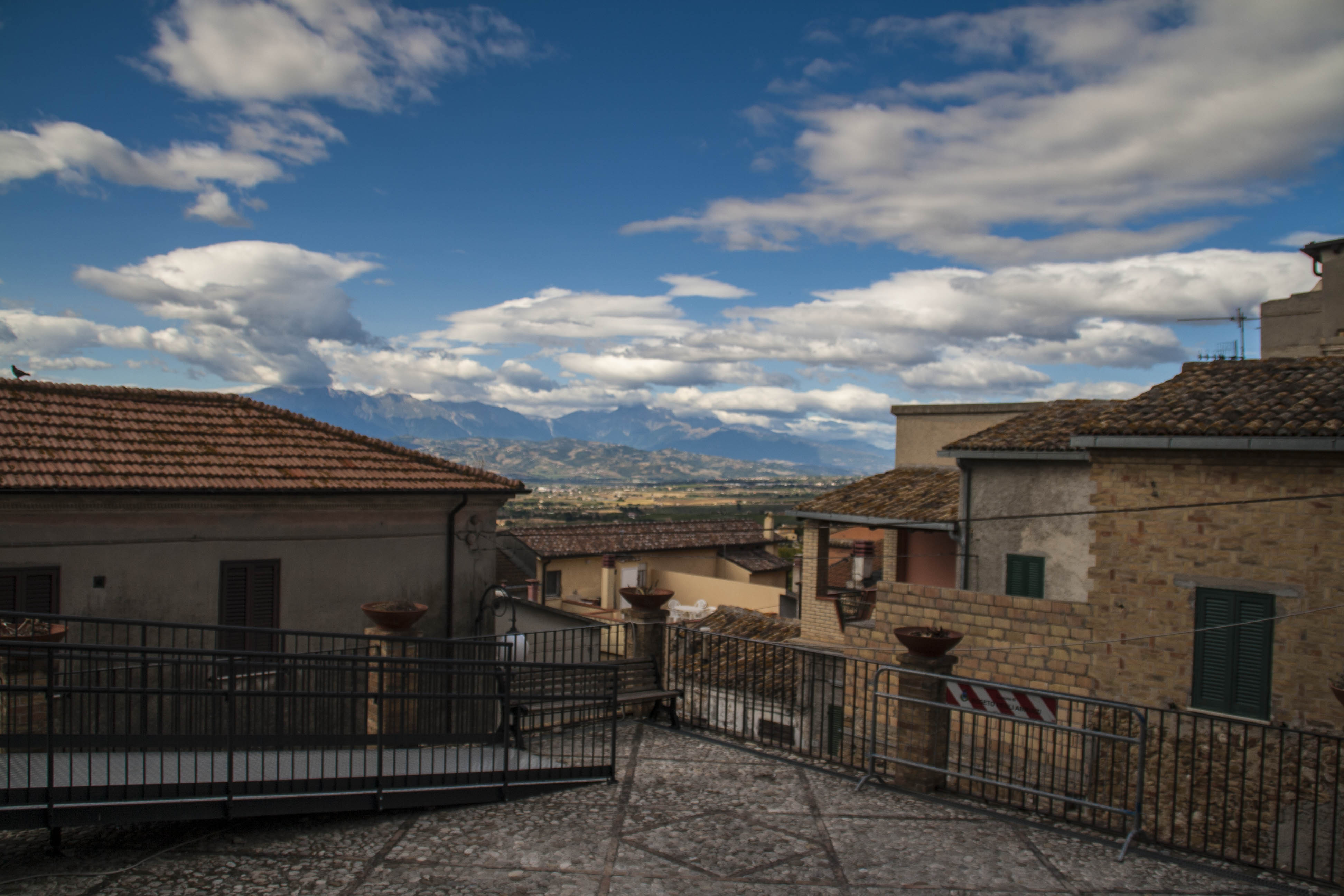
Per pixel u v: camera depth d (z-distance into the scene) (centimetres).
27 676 760
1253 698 1030
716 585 3419
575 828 694
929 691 807
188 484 1231
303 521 1368
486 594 1566
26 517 1127
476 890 573
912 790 798
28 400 1314
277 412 1581
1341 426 977
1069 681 1142
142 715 643
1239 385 1182
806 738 1427
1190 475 1084
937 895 585
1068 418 1606
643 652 1078
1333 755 972
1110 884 611
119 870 598
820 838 680
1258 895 602
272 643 1321
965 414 2014
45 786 612
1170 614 1088
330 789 690
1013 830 706
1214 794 1038
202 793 645
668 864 625
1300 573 1009
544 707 974
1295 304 1958
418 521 1495
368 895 563
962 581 1584
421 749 809
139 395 1453
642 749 928
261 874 595
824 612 1894
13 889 564
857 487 1991
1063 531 1473
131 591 1204
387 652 1014
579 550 3616
